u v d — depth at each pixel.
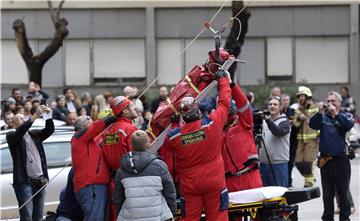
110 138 24.27
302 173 41.16
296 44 85.62
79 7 85.88
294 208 25.47
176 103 24.48
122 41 86.50
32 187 30.06
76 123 24.75
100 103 43.91
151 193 21.89
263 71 85.81
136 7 86.06
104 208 24.42
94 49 86.50
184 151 23.34
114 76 86.69
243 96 25.34
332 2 84.88
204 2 84.50
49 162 34.22
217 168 23.59
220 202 23.72
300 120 40.00
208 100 33.19
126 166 22.05
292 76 85.94
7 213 33.19
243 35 58.19
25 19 84.94
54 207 33.75
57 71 86.44
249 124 25.72
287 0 85.12
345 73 85.56
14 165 30.00
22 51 65.81
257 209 25.09
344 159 31.78
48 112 30.09
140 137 22.19
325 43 85.56
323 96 85.12
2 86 83.94
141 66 86.44
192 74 24.91
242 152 25.59
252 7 85.38
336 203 39.03
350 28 85.00
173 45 85.81
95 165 24.33
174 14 85.62
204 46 85.31
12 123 38.09
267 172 31.83
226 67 24.69
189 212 23.70
